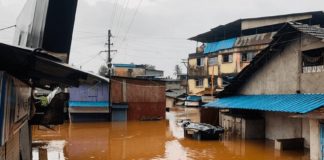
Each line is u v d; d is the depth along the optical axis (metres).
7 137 4.99
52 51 8.38
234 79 24.52
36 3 8.97
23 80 7.11
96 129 31.41
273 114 22.34
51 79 6.98
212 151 19.88
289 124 20.55
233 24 45.59
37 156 18.34
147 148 21.34
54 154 19.28
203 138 23.91
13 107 5.67
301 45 18.62
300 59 18.70
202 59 54.28
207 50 52.41
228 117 26.41
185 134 26.02
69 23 8.39
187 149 20.77
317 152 14.59
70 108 36.47
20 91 6.81
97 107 37.25
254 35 44.09
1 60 5.34
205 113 29.36
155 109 41.66
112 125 34.84
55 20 8.26
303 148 19.33
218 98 27.02
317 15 39.06
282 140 19.19
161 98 42.31
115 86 38.69
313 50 17.88
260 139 23.27
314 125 14.89
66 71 5.84
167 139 25.12
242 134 23.66
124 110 39.22
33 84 9.55
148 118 40.66
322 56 17.06
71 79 6.70
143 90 40.81
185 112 52.16
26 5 10.55
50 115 14.59
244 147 20.55
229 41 47.72
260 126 23.48
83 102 36.88
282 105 17.70
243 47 45.00
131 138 25.80
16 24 12.62
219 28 47.75
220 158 17.98
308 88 18.09
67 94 14.94
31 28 9.20
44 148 21.14
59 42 8.45
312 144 15.01
